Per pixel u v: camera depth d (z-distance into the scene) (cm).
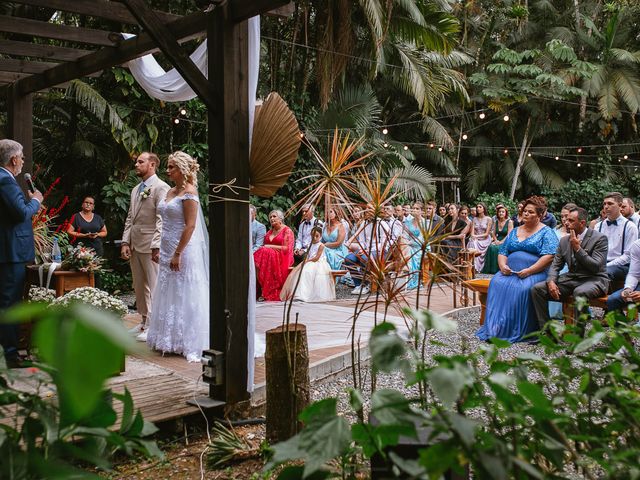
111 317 52
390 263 289
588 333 177
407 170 1548
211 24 387
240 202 387
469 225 1258
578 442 166
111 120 1058
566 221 623
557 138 2303
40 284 508
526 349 597
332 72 1341
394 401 124
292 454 132
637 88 2072
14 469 103
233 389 380
